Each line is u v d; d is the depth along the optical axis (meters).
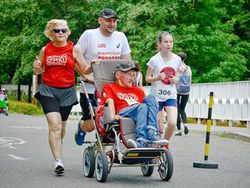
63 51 18.19
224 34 63.91
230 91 42.06
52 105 18.08
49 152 24.03
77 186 16.19
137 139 16.62
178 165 21.14
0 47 77.88
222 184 17.16
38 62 18.12
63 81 18.27
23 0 75.44
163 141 16.55
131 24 62.25
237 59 66.06
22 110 66.06
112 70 18.20
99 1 71.06
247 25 76.06
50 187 15.91
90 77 18.86
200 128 38.94
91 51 19.58
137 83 19.31
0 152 23.88
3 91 58.97
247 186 16.97
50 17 75.38
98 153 17.17
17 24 82.62
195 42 62.66
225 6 72.94
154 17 63.25
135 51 61.09
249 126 39.28
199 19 65.94
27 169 19.12
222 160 22.97
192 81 63.66
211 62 65.44
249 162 22.52
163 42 20.66
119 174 18.64
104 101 17.66
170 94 20.59
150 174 18.23
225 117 42.53
